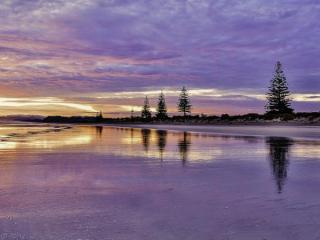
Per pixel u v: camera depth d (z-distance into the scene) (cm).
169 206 709
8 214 650
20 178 1026
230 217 632
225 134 4100
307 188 883
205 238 532
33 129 5741
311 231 559
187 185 925
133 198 779
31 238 531
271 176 1070
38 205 714
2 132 4303
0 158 1526
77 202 741
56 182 967
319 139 2984
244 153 1775
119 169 1214
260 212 663
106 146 2233
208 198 777
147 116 15525
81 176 1066
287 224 591
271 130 5084
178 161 1447
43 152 1802
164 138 3244
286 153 1770
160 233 553
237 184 938
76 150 1931
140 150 1950
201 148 2083
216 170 1194
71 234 547
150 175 1087
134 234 548
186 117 12612
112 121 18125
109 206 709
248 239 528
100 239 529
